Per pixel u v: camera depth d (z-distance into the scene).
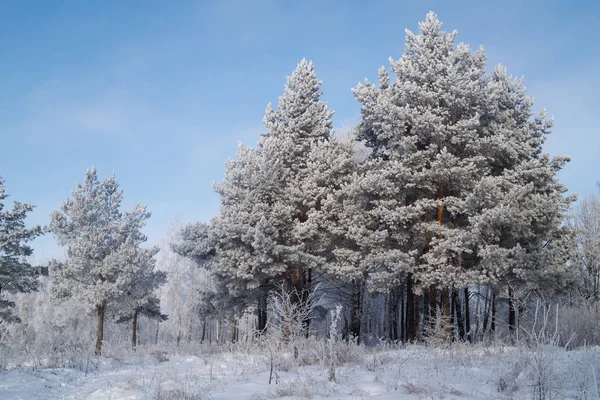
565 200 24.72
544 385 7.90
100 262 30.75
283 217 26.17
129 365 19.19
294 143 30.03
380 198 25.09
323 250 27.34
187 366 18.03
